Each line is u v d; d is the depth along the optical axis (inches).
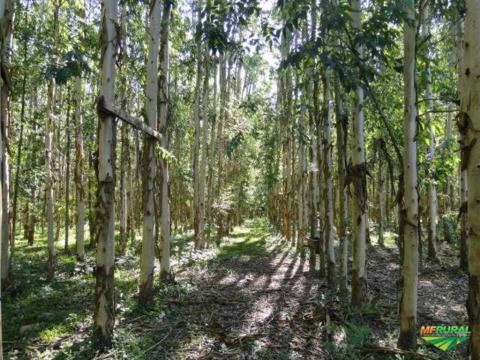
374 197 836.6
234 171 883.4
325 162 343.6
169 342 219.3
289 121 539.5
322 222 389.1
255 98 662.5
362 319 252.5
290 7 208.8
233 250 608.4
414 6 201.5
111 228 209.8
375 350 202.2
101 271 207.8
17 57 365.1
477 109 98.4
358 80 202.2
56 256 535.5
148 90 297.3
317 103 352.2
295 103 454.3
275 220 840.3
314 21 301.7
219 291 339.9
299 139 433.1
